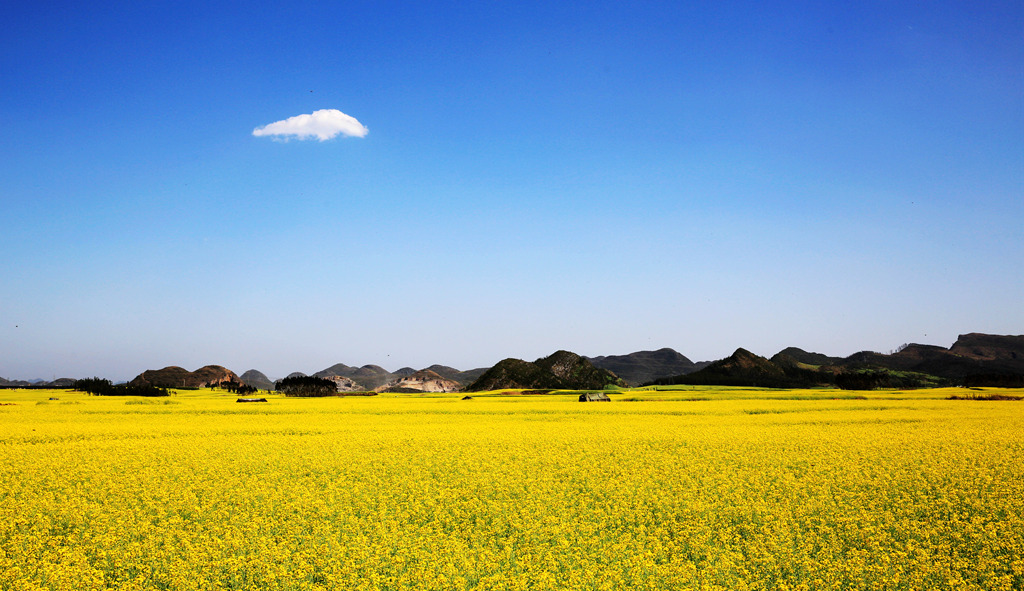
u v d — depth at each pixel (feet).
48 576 32.37
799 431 93.40
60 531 41.88
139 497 49.98
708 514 44.04
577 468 61.52
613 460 66.18
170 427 103.86
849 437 84.07
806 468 61.41
